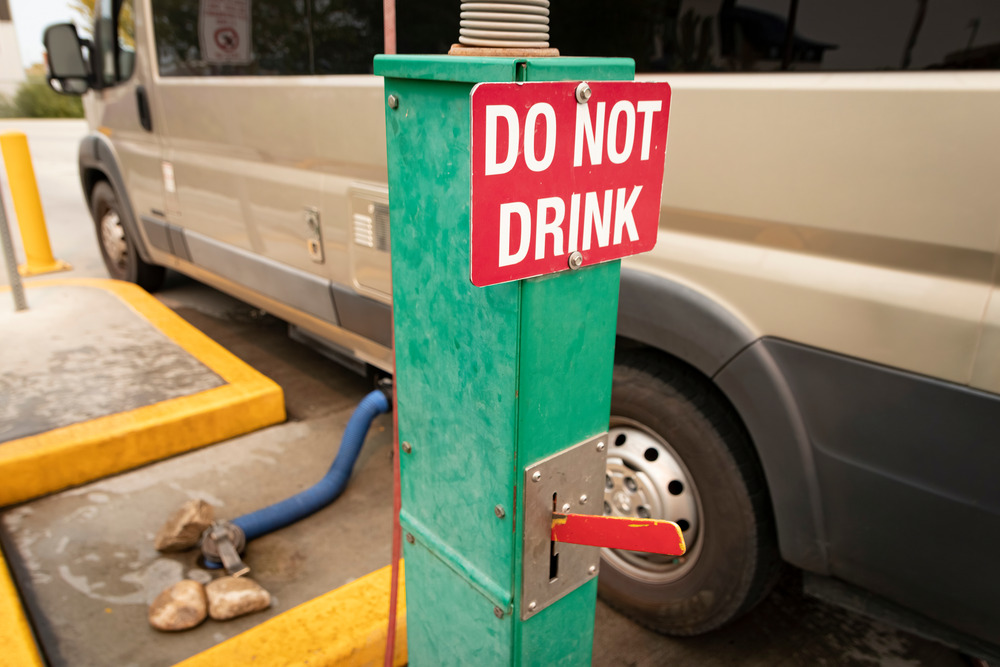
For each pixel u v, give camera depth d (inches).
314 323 129.8
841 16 56.4
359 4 96.7
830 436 63.9
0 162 452.8
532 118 35.9
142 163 171.6
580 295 43.7
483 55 38.8
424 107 42.1
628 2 69.1
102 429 115.3
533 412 43.9
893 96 54.7
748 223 65.6
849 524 65.1
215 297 213.3
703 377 75.8
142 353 147.0
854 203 58.3
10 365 139.5
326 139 109.7
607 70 39.8
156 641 81.9
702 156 67.2
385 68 43.1
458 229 42.6
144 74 157.3
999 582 57.1
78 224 311.1
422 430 51.7
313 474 117.3
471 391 45.9
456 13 82.7
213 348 150.5
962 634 62.6
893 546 62.7
